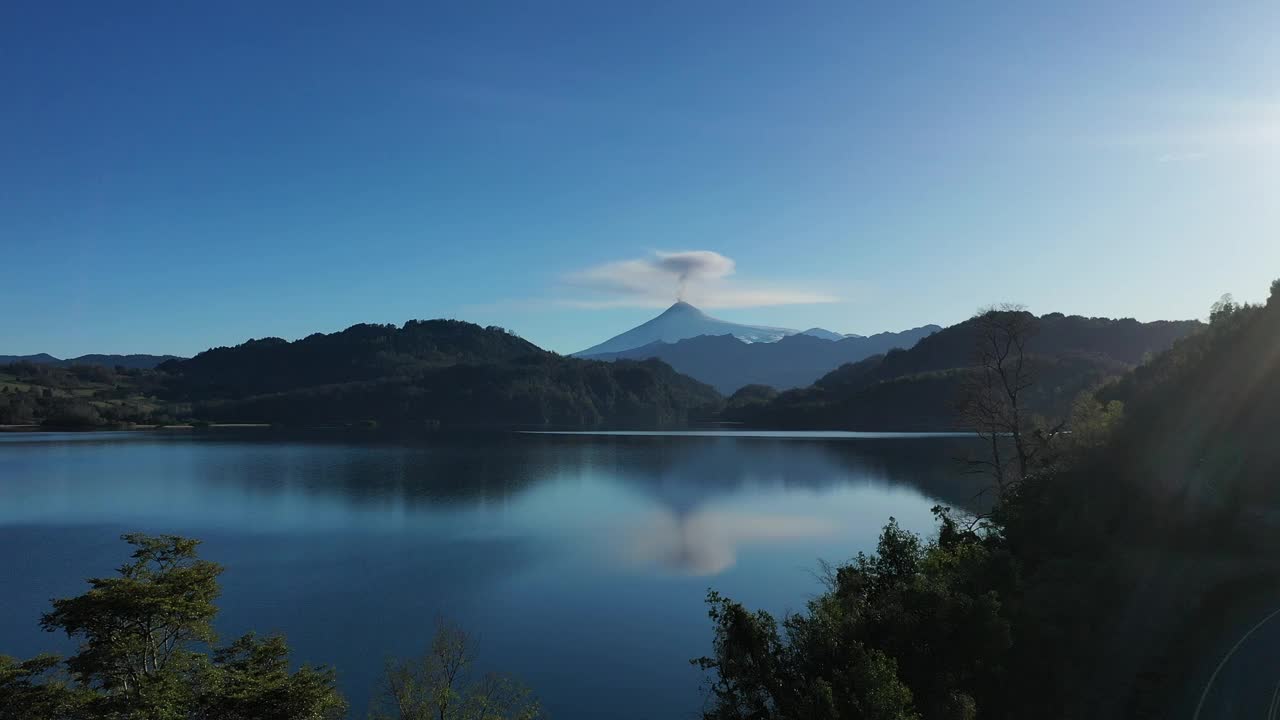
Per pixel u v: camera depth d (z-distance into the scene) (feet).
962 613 91.35
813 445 622.54
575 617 159.12
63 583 184.96
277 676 99.25
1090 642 96.48
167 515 287.48
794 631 93.50
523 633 149.38
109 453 561.43
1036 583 120.37
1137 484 161.89
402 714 110.32
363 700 118.32
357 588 181.37
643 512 290.56
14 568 199.82
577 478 407.85
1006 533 150.00
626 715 113.91
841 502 308.19
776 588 179.01
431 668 121.60
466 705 115.85
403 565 204.44
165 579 104.58
